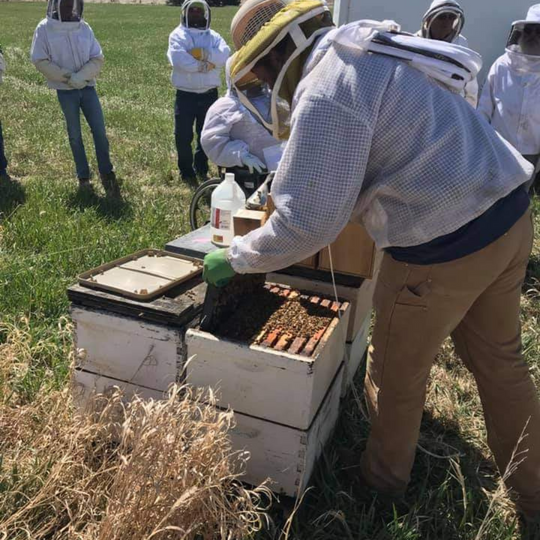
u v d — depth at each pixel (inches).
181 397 96.2
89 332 99.0
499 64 236.5
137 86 579.8
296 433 91.0
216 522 79.0
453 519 96.3
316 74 72.0
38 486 88.4
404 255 78.9
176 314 91.4
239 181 163.9
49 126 371.9
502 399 89.0
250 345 89.3
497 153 77.3
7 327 133.0
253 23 81.7
